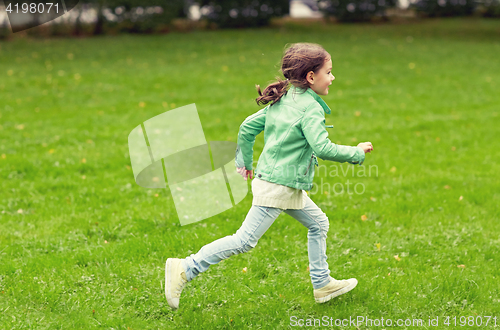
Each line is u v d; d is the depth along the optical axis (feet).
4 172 19.30
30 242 13.19
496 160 21.39
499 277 11.50
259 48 53.78
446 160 21.39
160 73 42.09
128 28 61.93
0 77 39.70
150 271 11.73
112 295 10.71
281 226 14.23
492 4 77.10
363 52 52.42
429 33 65.98
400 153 22.34
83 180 18.78
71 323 9.71
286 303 10.60
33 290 10.72
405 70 44.09
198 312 10.24
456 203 16.33
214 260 9.41
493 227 14.40
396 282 11.24
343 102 33.04
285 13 67.62
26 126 26.84
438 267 12.06
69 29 59.67
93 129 26.35
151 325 9.85
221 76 41.32
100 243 13.37
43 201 16.55
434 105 32.17
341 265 12.11
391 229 14.29
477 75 41.93
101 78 40.11
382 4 73.26
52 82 38.52
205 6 66.13
